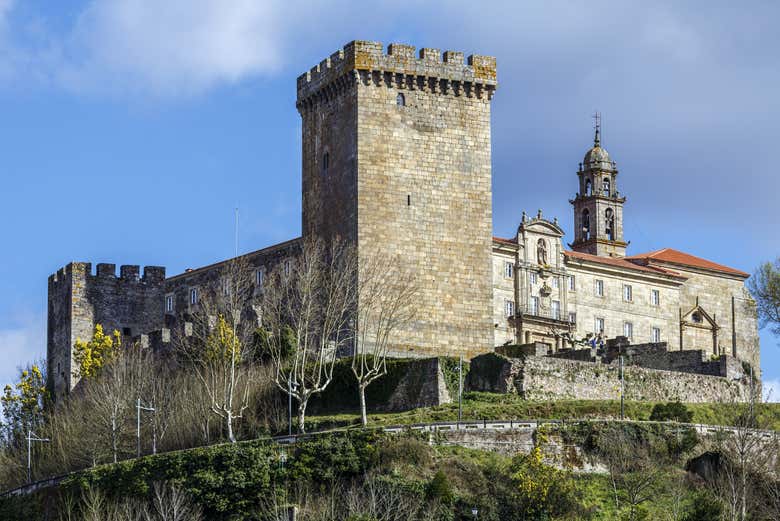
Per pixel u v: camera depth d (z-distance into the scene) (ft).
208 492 387.14
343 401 449.89
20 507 415.64
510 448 396.78
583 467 398.21
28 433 475.31
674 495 382.63
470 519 368.07
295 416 442.91
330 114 502.79
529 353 482.28
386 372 447.01
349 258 481.87
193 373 474.90
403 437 389.19
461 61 501.56
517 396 435.53
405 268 485.56
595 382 448.24
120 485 399.65
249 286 523.70
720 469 395.75
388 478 375.66
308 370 457.68
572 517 371.56
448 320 486.38
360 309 472.03
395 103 495.00
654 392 456.45
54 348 538.47
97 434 449.48
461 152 497.87
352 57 493.36
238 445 392.47
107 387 465.06
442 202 493.36
